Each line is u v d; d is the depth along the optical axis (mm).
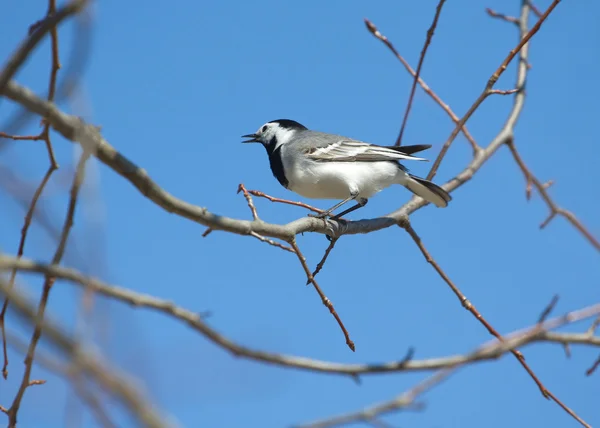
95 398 5094
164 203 9242
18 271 5902
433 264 13820
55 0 6598
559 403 11047
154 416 4828
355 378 7277
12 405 8406
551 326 7656
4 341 8734
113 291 6242
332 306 11109
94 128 7805
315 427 6590
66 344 5027
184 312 6723
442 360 7215
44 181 6758
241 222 10414
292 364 7137
